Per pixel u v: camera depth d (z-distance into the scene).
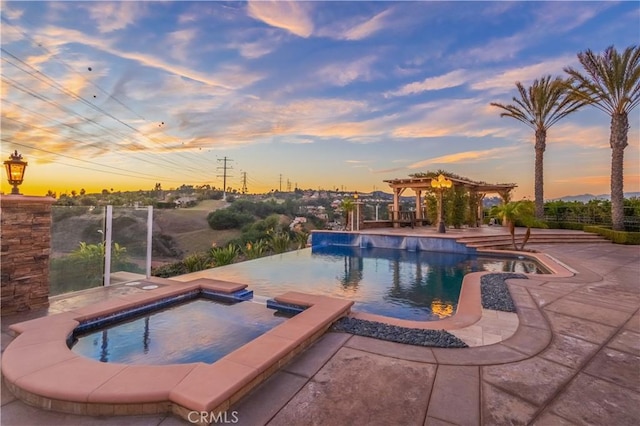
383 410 2.15
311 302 4.57
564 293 5.37
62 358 2.63
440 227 13.76
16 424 1.99
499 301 4.83
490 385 2.49
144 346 3.67
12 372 2.39
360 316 4.28
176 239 18.06
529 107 16.52
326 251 12.59
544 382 2.54
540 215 16.88
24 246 4.30
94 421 2.04
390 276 7.92
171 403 2.11
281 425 1.99
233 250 12.14
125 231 6.05
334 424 2.00
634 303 4.80
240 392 2.27
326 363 2.84
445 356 3.00
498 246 11.90
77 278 5.24
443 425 2.00
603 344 3.30
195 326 4.28
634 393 2.39
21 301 4.25
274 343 2.95
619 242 12.52
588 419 2.08
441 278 7.68
